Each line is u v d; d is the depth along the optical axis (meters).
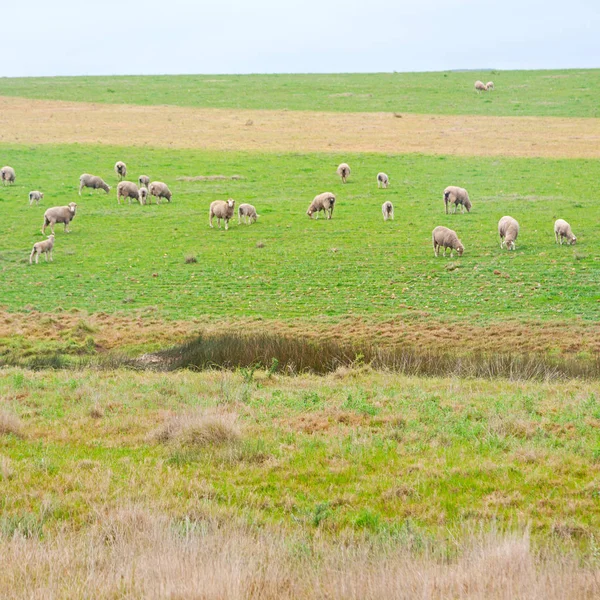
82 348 66.94
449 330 69.69
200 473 29.73
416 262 92.00
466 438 34.66
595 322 69.81
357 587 18.77
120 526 23.33
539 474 29.19
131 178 147.25
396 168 154.00
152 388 46.75
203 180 145.75
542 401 42.59
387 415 38.78
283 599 18.56
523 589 18.31
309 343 61.88
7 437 34.28
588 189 131.00
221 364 58.59
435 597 18.16
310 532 23.94
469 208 116.62
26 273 93.19
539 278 83.56
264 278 88.94
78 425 37.41
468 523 23.75
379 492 27.77
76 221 117.69
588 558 21.25
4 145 175.50
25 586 18.84
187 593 18.22
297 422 37.75
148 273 92.44
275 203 127.88
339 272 89.88
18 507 25.48
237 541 21.83
